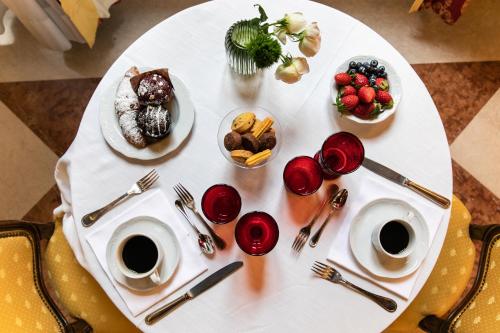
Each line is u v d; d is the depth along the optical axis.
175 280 0.95
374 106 1.00
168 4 1.91
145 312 0.94
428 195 1.00
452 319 1.09
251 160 0.89
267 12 1.11
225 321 0.94
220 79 1.07
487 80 1.87
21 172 1.75
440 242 0.98
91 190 1.00
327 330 0.94
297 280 0.96
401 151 1.03
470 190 1.77
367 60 1.05
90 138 1.03
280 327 0.94
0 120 1.79
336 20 1.11
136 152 1.00
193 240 0.98
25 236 1.10
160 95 0.99
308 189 0.98
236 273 0.96
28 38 1.87
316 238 0.98
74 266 1.18
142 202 0.99
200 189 1.00
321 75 1.07
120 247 0.92
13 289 1.02
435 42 1.90
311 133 1.04
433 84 1.86
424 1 1.81
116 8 1.90
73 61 1.85
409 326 1.17
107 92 1.04
